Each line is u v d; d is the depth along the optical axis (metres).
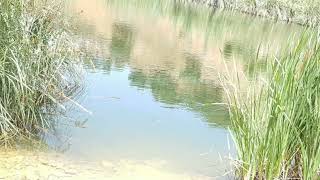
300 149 5.03
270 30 22.94
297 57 4.88
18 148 5.75
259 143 4.96
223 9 31.38
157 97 8.83
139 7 26.11
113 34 15.55
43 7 7.34
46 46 7.01
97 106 7.84
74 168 5.41
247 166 5.07
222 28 21.91
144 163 5.81
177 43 16.03
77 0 22.06
